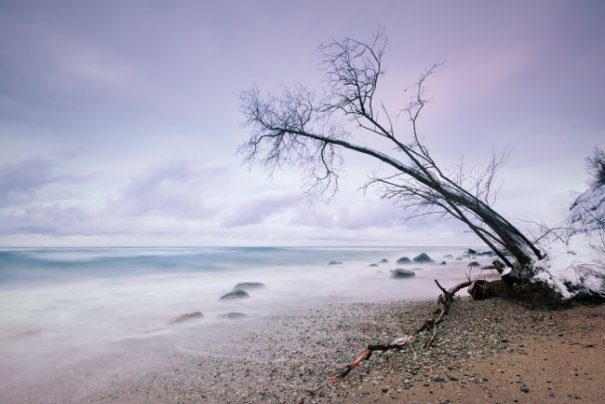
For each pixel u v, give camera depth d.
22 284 22.86
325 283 22.64
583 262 9.83
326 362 7.36
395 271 24.22
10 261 32.47
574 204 14.29
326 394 5.50
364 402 5.00
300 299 16.84
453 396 4.86
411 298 15.84
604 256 9.95
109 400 6.40
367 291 18.83
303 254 61.12
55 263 32.12
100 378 7.63
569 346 6.37
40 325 12.63
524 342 6.88
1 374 8.07
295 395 5.70
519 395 4.71
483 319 9.05
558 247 10.80
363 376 6.04
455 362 6.14
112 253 48.28
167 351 9.34
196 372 7.52
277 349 8.73
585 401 4.41
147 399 6.26
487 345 6.92
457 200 11.05
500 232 10.78
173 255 47.97
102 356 9.17
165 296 18.61
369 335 9.27
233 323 12.12
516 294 10.14
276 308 14.76
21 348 10.02
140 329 11.97
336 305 14.67
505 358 6.07
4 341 10.74
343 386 5.73
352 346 8.41
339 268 33.03
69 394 6.87
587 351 6.01
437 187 11.07
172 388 6.68
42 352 9.66
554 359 5.80
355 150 12.10
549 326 7.84
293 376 6.70
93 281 24.67
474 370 5.69
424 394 5.02
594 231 11.20
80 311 15.00
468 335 7.76
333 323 11.12
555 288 9.37
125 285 22.94
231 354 8.64
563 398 4.53
